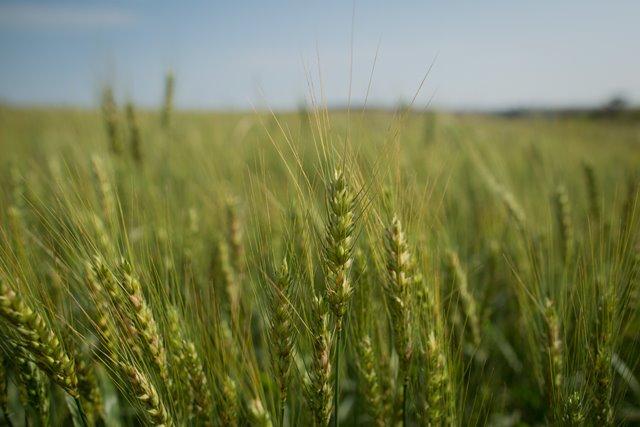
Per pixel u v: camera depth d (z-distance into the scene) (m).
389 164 0.34
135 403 0.30
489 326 0.51
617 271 0.35
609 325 0.34
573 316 0.40
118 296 0.29
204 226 0.59
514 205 0.56
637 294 0.41
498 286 0.60
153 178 0.70
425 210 0.38
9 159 0.80
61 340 0.30
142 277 0.33
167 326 0.33
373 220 0.34
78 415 0.32
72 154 0.73
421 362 0.35
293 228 0.33
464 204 0.72
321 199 0.39
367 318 0.36
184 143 0.90
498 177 0.76
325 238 0.30
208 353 0.35
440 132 1.11
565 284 0.40
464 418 0.40
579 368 0.35
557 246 0.50
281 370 0.31
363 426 0.44
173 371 0.33
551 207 0.55
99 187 0.44
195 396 0.33
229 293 0.45
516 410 0.46
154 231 0.44
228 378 0.33
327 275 0.30
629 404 0.44
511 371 0.53
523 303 0.44
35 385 0.31
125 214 0.49
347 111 0.29
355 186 0.31
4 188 0.53
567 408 0.32
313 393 0.31
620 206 0.51
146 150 0.83
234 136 0.93
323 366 0.30
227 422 0.33
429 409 0.33
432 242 0.41
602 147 1.40
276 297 0.30
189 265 0.44
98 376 0.38
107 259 0.32
